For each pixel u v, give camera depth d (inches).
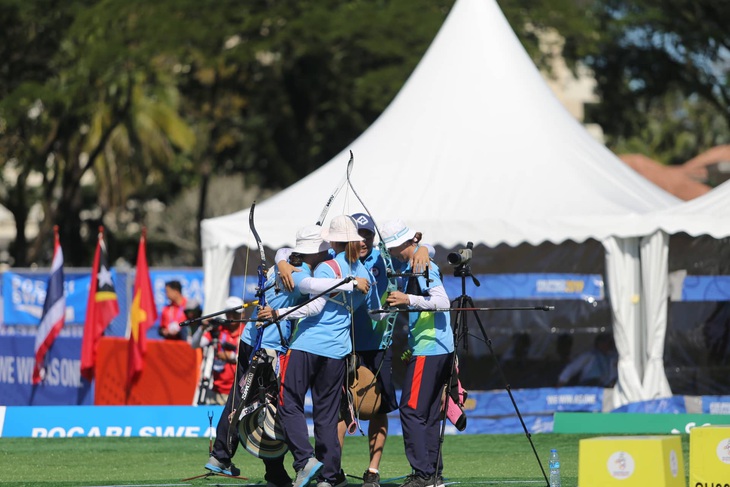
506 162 1620.3
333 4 3698.3
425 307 864.9
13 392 1815.9
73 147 4082.2
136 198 5236.2
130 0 3358.8
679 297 1566.2
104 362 1669.5
